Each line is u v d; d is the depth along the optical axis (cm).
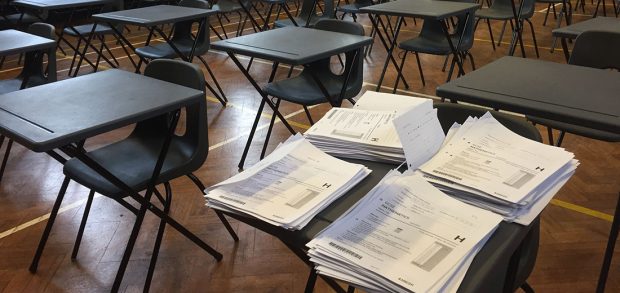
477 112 138
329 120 129
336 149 119
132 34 671
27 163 309
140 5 726
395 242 86
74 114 154
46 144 134
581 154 295
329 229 89
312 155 115
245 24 704
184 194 266
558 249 211
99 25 484
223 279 202
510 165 106
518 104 138
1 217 250
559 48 509
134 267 210
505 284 100
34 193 273
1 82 318
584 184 262
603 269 174
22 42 285
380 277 78
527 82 157
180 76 203
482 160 108
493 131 120
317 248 85
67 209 255
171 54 367
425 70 461
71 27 463
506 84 156
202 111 193
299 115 369
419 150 108
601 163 283
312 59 224
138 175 182
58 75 487
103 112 155
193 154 194
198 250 220
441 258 81
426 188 100
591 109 132
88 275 206
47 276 206
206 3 404
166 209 226
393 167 113
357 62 277
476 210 93
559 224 228
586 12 671
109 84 185
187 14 356
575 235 220
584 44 224
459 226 89
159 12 368
